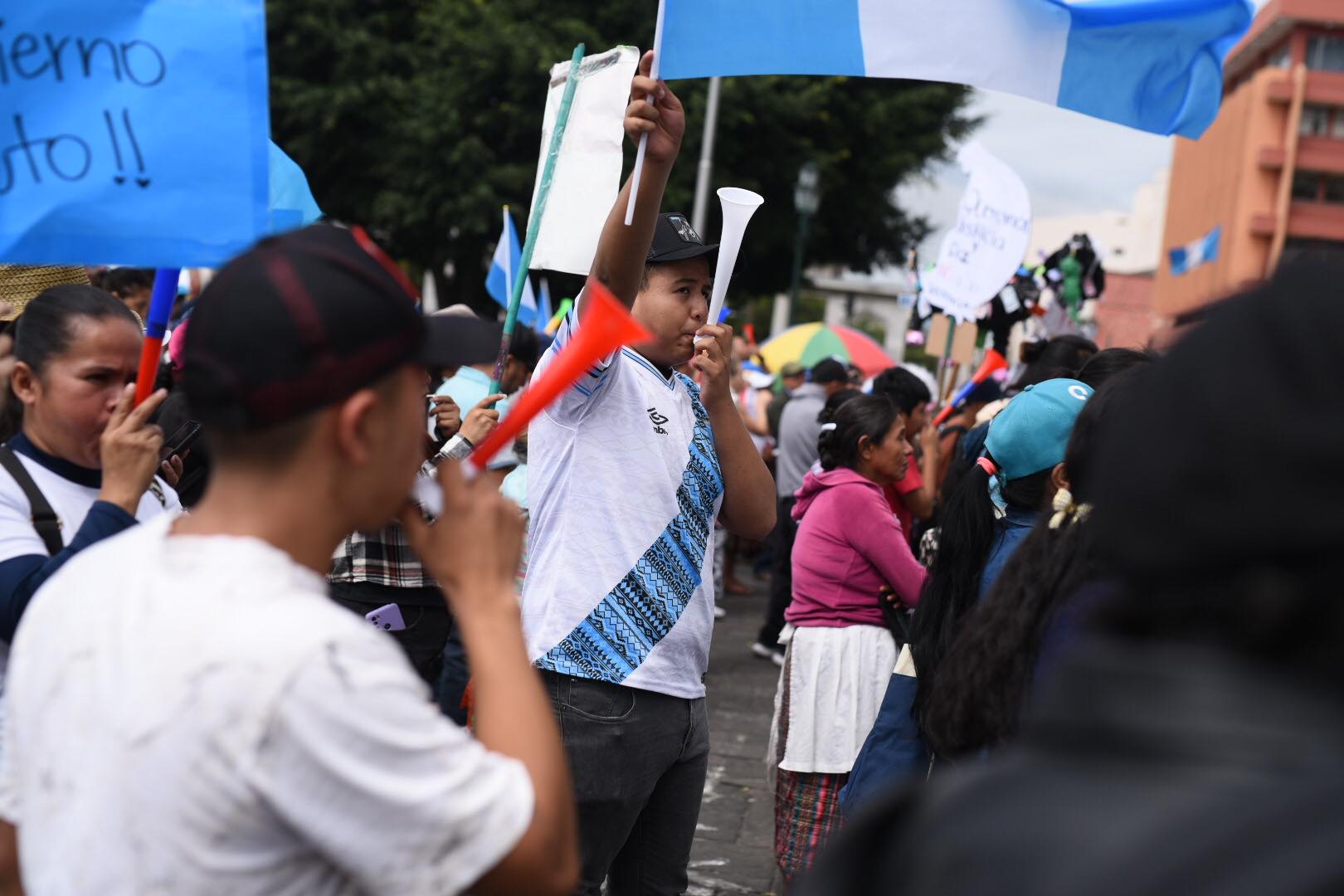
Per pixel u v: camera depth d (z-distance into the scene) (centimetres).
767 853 467
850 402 394
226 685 118
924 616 286
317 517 132
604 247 271
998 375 835
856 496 377
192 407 130
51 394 227
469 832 121
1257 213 3844
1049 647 199
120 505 199
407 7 2022
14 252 193
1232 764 79
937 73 309
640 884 309
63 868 125
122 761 121
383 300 131
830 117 1997
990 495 285
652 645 287
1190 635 86
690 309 307
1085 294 948
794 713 372
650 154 263
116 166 196
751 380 1209
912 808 95
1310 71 3859
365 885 121
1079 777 84
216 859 119
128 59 197
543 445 295
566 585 285
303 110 1886
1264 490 80
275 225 311
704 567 299
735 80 1888
